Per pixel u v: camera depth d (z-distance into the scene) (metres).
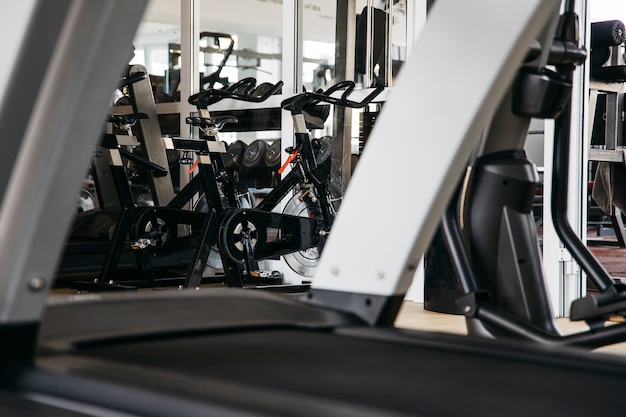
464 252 1.98
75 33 0.99
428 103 1.55
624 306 1.97
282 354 1.24
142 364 1.10
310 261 5.39
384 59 5.21
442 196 1.53
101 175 6.04
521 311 2.18
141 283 5.05
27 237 1.01
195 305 1.48
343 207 1.63
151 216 4.94
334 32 5.46
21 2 0.98
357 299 1.58
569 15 2.17
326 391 0.99
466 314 1.98
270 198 5.02
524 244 2.19
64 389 0.95
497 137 2.20
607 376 1.16
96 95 1.03
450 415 0.90
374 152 1.60
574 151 4.30
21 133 1.00
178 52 6.31
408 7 5.08
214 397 0.87
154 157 6.03
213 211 4.73
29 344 1.04
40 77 1.00
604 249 6.29
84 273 5.66
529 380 1.12
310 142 5.34
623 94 5.61
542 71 2.12
